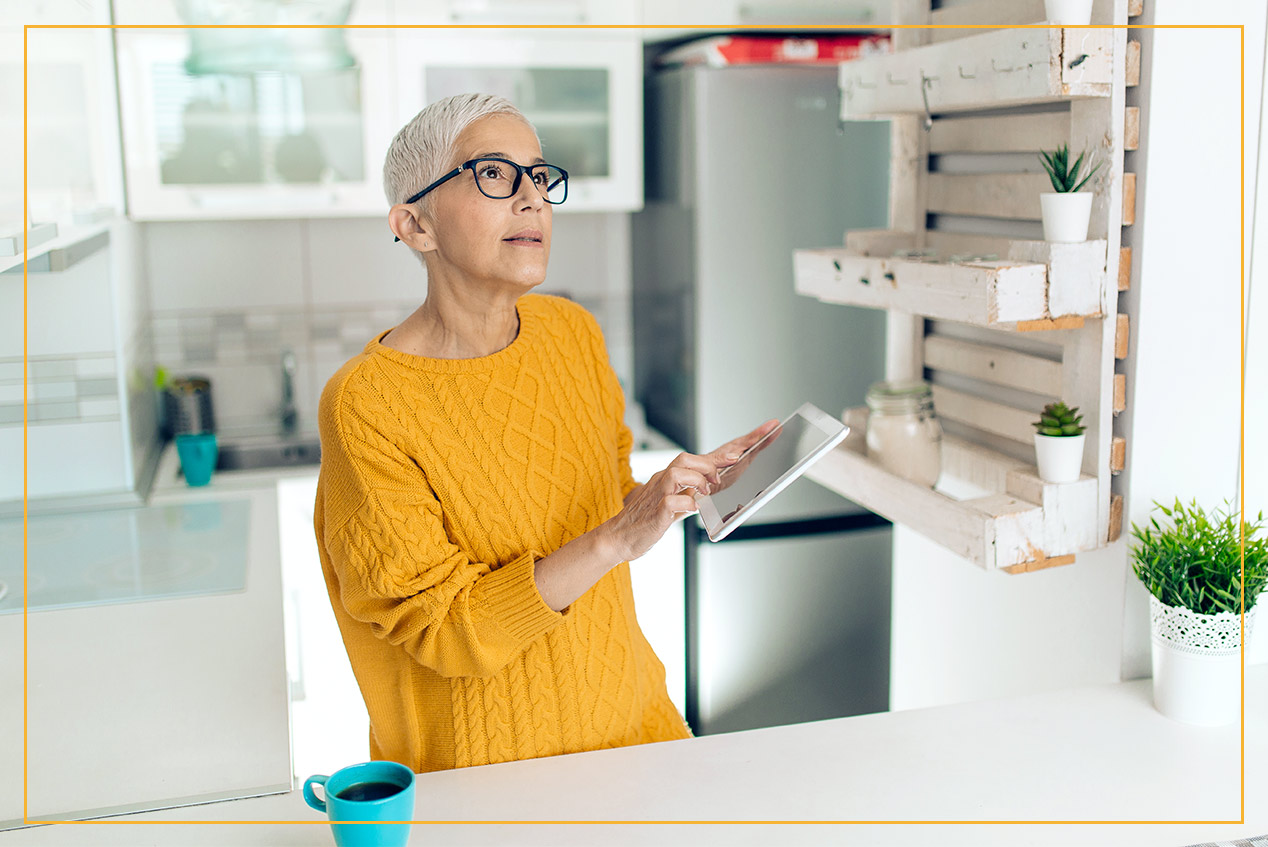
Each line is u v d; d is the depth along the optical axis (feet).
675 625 8.71
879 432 5.31
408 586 3.68
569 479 4.16
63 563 6.33
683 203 8.33
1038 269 4.25
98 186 6.98
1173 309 4.43
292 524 8.11
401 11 7.96
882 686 9.07
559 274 9.94
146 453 8.28
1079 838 3.49
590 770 3.94
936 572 6.25
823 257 5.55
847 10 8.27
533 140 3.85
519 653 4.00
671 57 8.77
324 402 3.89
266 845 3.53
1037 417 4.94
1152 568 4.30
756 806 3.68
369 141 8.06
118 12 7.50
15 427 7.19
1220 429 4.61
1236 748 4.09
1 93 4.91
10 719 4.41
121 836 3.58
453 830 3.54
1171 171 4.31
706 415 8.39
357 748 7.95
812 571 8.72
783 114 8.09
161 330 9.18
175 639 5.19
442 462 3.85
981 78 4.42
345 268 9.47
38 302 7.08
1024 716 4.36
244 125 7.85
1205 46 4.23
